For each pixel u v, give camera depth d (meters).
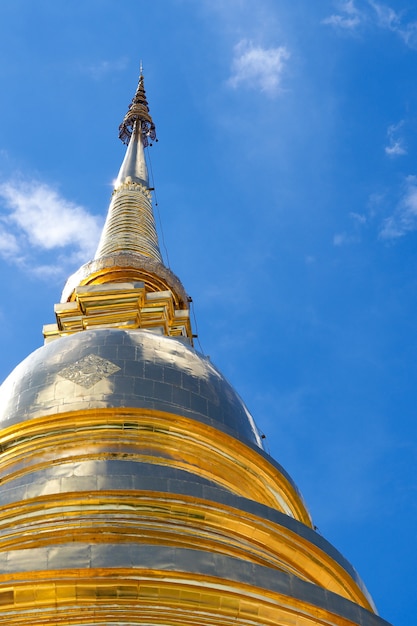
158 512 24.38
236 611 21.66
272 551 25.25
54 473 25.53
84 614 21.06
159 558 21.72
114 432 28.55
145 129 69.00
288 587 22.27
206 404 31.83
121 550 21.75
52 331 41.84
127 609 21.20
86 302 42.16
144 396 30.84
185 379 32.22
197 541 24.22
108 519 24.11
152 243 52.41
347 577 26.16
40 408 30.19
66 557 21.56
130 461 26.19
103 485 24.53
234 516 24.91
